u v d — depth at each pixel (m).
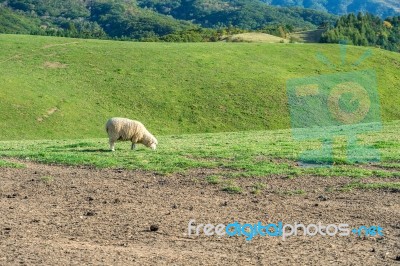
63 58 77.44
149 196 17.05
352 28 170.62
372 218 14.39
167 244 11.72
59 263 9.91
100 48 83.56
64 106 62.09
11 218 13.90
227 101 69.00
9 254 10.46
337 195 17.31
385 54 93.06
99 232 12.63
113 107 64.50
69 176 20.61
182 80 73.88
